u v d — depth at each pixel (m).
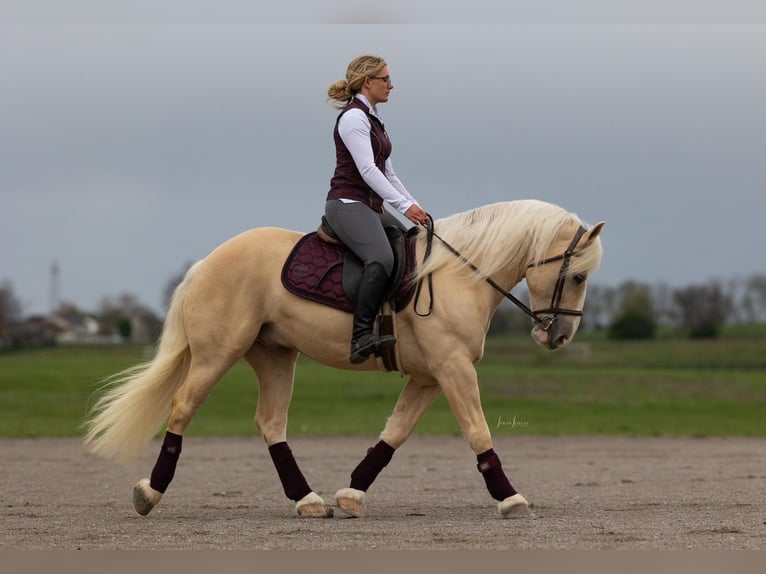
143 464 17.55
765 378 40.34
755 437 23.64
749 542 8.79
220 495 13.29
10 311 122.31
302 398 33.16
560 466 17.30
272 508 11.84
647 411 29.69
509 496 10.43
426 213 10.46
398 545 8.70
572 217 10.58
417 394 10.94
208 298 10.73
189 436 23.58
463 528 9.68
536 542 8.80
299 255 10.65
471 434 10.32
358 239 10.33
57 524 10.16
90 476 15.62
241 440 22.77
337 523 10.20
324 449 20.53
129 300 131.88
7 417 27.19
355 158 10.36
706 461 18.05
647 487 13.96
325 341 10.52
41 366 45.53
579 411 29.61
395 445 10.88
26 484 14.41
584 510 11.25
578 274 10.35
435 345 10.23
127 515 10.99
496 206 10.69
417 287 10.34
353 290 10.38
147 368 11.14
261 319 10.72
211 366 10.72
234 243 10.88
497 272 10.46
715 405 31.05
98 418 10.96
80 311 133.88
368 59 10.61
